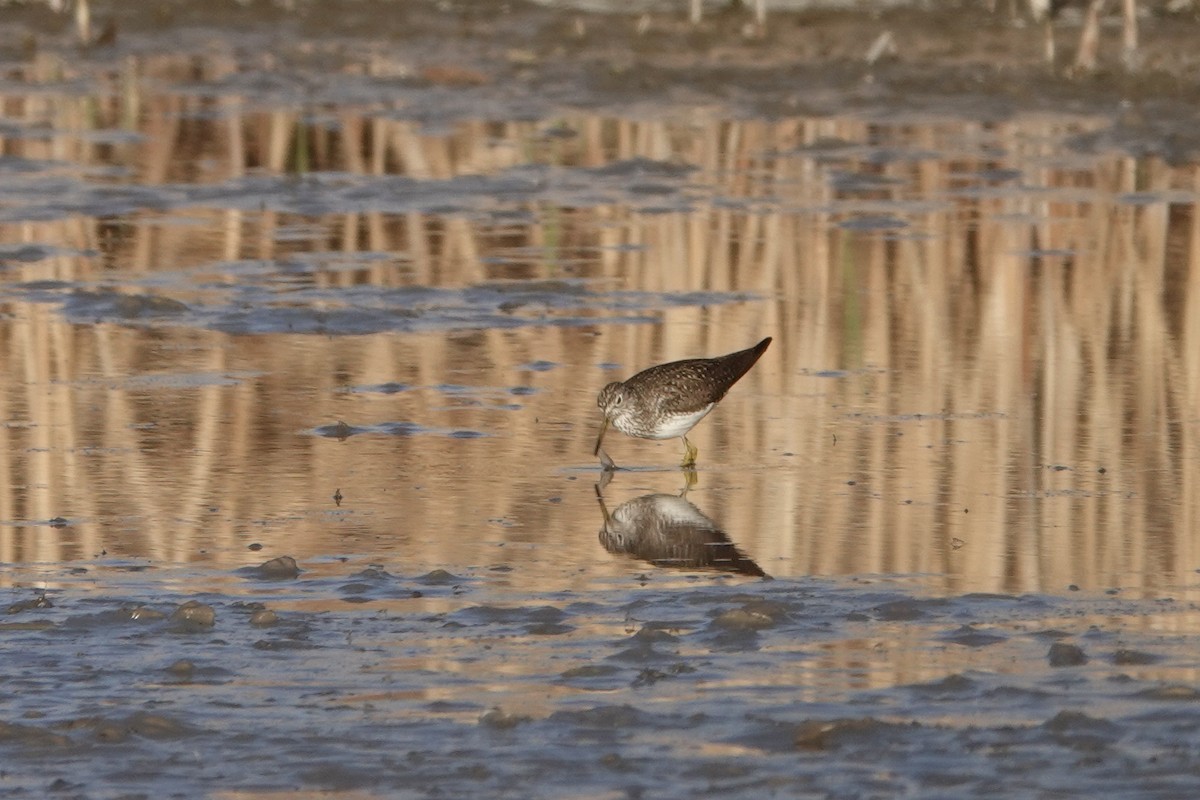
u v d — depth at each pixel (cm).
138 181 2464
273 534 1173
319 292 1916
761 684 902
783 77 3109
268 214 2300
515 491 1282
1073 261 2050
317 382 1584
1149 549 1132
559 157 2642
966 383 1586
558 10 3609
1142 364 1641
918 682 902
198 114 2936
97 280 1950
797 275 2000
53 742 825
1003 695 881
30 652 948
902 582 1070
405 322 1806
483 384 1587
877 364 1656
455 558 1122
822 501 1252
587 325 1792
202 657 942
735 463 1359
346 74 3216
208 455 1365
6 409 1489
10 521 1198
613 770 797
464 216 2303
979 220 2261
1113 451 1373
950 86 3031
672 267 2038
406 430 1442
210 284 1947
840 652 948
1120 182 2489
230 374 1608
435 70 3225
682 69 3148
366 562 1112
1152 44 3256
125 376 1599
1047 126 2845
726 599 1034
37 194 2366
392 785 784
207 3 3675
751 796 770
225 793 775
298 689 897
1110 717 851
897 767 797
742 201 2372
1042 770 790
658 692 890
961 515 1212
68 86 3122
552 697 885
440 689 896
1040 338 1736
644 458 1380
